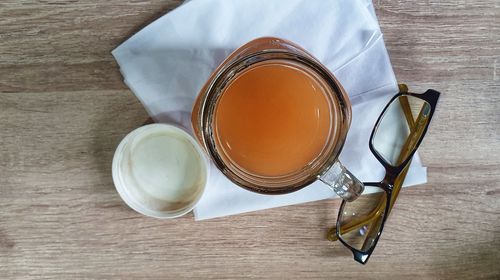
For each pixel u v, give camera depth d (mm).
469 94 458
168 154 443
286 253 463
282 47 381
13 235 446
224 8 428
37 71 433
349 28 439
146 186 443
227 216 457
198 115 379
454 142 462
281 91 368
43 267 451
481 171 464
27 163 441
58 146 441
